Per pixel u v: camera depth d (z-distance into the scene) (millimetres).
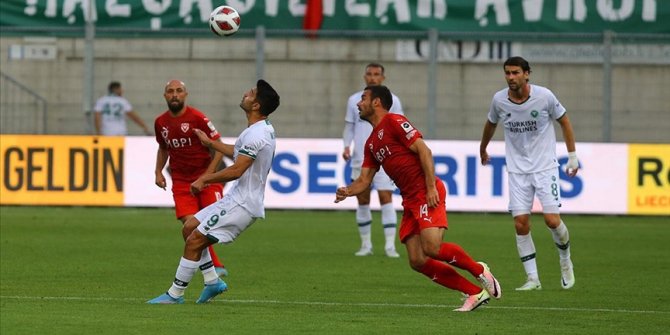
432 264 32281
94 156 68375
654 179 68188
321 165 68500
